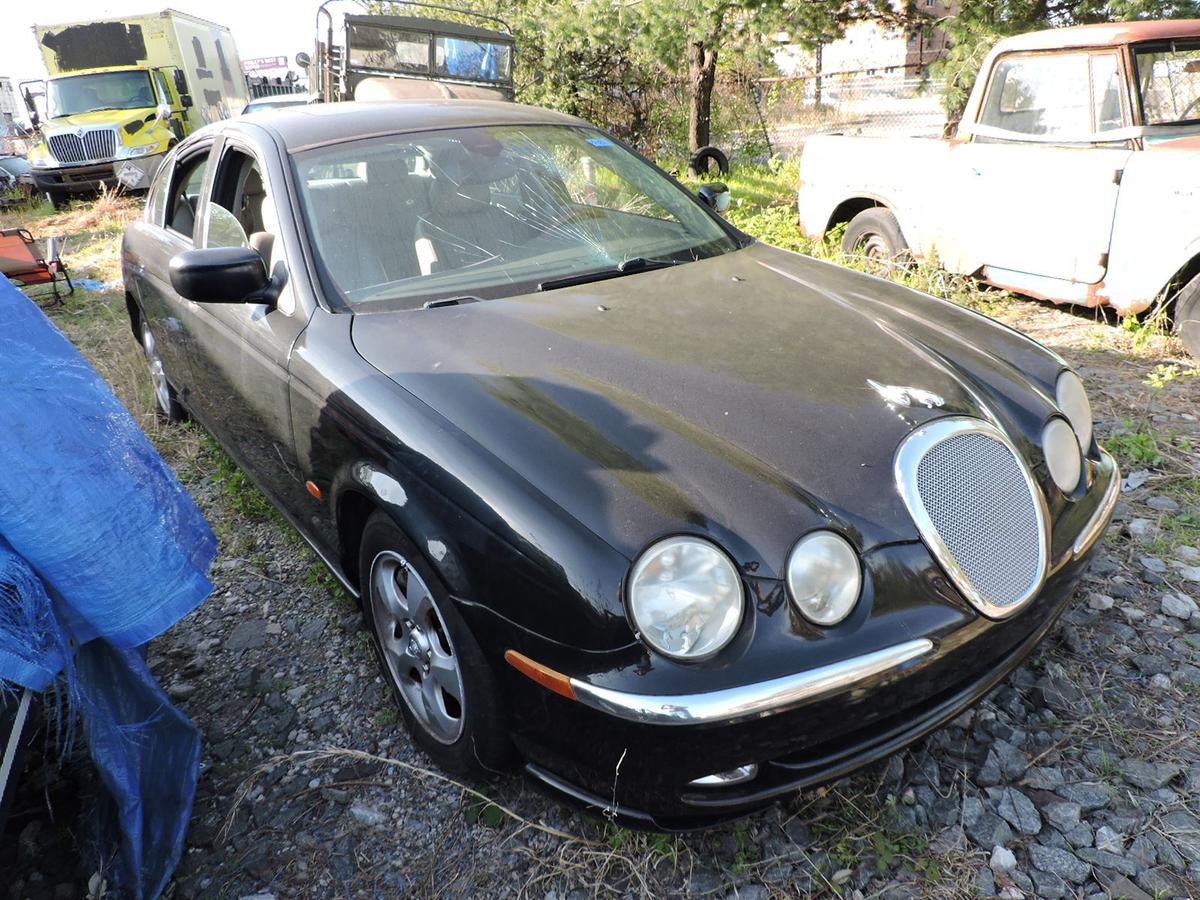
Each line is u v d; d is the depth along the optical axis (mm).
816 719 1796
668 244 3182
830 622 1829
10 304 2016
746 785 1861
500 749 2105
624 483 1888
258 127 3303
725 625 1759
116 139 14492
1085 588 2922
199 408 3971
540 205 3137
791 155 12922
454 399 2209
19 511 1742
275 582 3354
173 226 4145
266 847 2205
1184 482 3527
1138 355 4797
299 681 2795
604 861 2072
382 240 2844
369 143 3119
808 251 6664
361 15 9141
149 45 15977
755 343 2441
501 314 2594
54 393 1914
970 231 5508
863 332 2535
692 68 11961
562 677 1830
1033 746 2326
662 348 2402
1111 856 2021
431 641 2275
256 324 2908
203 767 2463
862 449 2029
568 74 13633
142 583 1897
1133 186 4609
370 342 2512
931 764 2287
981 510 2035
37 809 2307
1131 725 2375
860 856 2068
